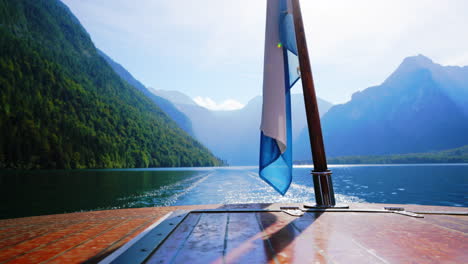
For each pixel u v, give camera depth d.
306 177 54.19
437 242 2.01
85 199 20.17
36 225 3.41
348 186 32.16
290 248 1.87
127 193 24.80
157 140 153.12
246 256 1.70
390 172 67.50
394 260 1.59
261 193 24.91
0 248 2.21
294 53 4.67
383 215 3.34
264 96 4.56
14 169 66.88
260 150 4.59
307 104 4.29
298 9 4.47
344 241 2.06
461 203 17.25
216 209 3.84
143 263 1.58
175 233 2.42
